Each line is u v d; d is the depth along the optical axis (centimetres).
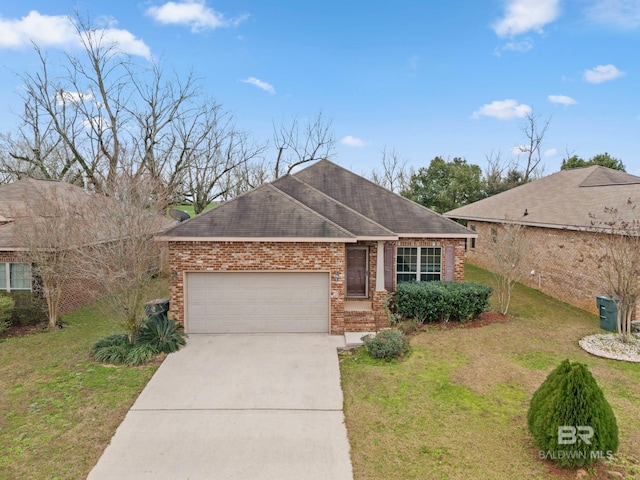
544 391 567
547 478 532
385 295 1238
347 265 1441
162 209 1123
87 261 1035
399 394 780
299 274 1171
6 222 1584
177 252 1146
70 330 1229
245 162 3184
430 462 571
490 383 819
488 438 626
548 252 1656
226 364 938
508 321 1266
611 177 1927
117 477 543
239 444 621
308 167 1709
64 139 2495
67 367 913
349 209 1377
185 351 1020
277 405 745
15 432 648
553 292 1620
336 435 646
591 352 980
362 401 759
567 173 2169
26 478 539
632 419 676
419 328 1188
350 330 1186
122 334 1069
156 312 1172
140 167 1297
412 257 1435
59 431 653
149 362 945
